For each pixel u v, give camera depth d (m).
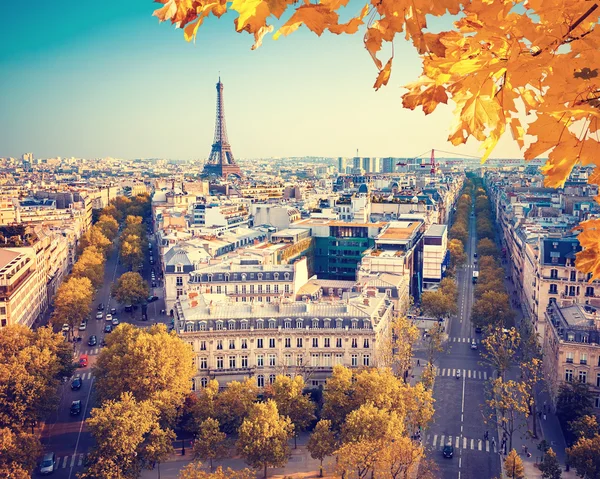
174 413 175.38
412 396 173.88
